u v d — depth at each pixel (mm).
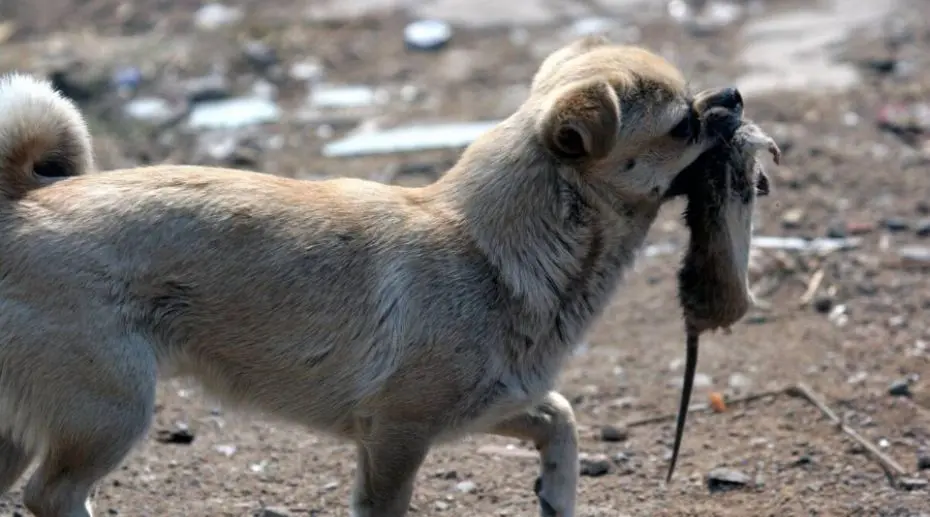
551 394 13031
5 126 11555
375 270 11844
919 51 27062
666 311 18469
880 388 16141
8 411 11391
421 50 27875
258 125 24531
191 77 26266
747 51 27406
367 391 11891
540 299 12086
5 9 29750
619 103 11828
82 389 11219
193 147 23562
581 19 29406
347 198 12148
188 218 11578
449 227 12094
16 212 11398
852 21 28672
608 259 12422
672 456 13953
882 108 24500
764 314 18156
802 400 16000
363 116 24953
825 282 18875
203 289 11578
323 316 11797
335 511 14000
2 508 13875
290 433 15570
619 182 12148
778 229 20484
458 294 11859
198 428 15625
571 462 13016
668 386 16500
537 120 12047
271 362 11891
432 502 14141
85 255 11258
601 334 17922
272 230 11758
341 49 27922
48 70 25438
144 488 14406
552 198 12086
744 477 14359
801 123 24000
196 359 11844
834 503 13898
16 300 11188
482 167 12289
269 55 27188
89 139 12555
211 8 29953
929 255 19500
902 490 14094
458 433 12109
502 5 29984
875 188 21672
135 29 28781
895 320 17844
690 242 12625
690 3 30141
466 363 11844
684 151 12203
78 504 11508
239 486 14492
